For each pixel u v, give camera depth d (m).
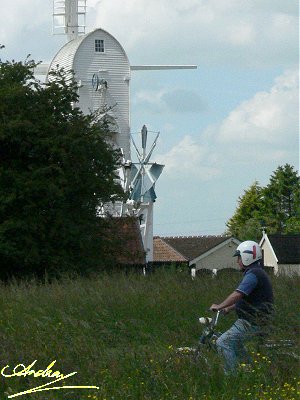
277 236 89.94
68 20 96.06
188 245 94.44
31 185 45.91
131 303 19.78
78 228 46.88
